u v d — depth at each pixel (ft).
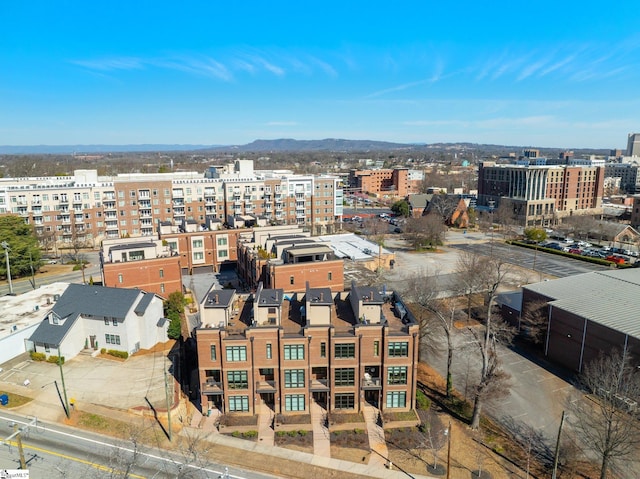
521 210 595.06
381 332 172.04
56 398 182.91
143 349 226.79
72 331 217.77
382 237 490.49
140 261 286.05
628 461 150.10
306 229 483.92
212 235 371.15
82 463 146.72
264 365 172.65
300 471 147.64
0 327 224.53
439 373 211.41
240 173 540.93
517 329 251.19
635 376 172.35
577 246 460.14
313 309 174.40
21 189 414.41
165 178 528.63
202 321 178.91
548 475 145.18
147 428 166.09
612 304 215.51
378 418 174.09
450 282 338.75
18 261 335.06
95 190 443.32
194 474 144.25
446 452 156.76
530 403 185.47
